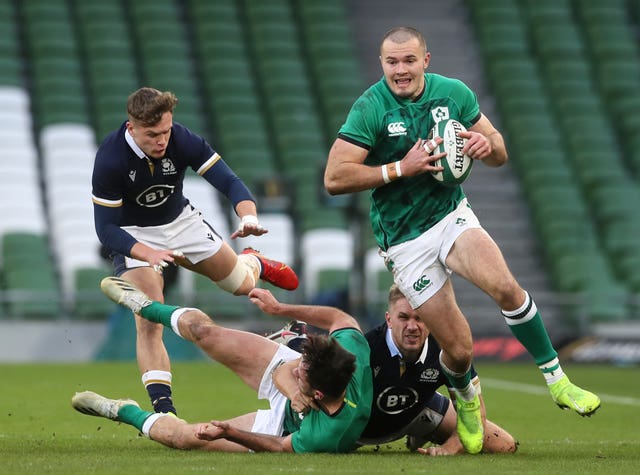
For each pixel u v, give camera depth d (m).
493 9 91.50
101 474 20.41
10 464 21.97
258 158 79.19
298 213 75.06
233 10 88.75
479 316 72.25
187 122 81.44
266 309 25.20
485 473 21.05
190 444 25.11
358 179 24.30
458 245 24.42
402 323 24.44
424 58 24.73
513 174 83.12
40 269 69.69
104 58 83.12
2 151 75.88
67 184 75.38
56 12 84.88
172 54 84.94
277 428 25.14
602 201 79.88
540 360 24.72
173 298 66.50
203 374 54.84
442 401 26.31
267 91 84.69
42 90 80.19
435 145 23.98
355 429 24.14
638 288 74.25
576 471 21.64
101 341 66.62
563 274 74.94
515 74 87.50
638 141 85.94
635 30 96.00
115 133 26.61
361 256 64.88
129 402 26.05
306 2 90.31
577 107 86.44
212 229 29.45
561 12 91.81
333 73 85.94
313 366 23.02
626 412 40.19
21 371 54.91
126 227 28.25
